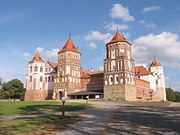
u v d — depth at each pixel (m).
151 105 50.94
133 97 77.62
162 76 106.75
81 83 93.00
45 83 98.50
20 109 38.19
